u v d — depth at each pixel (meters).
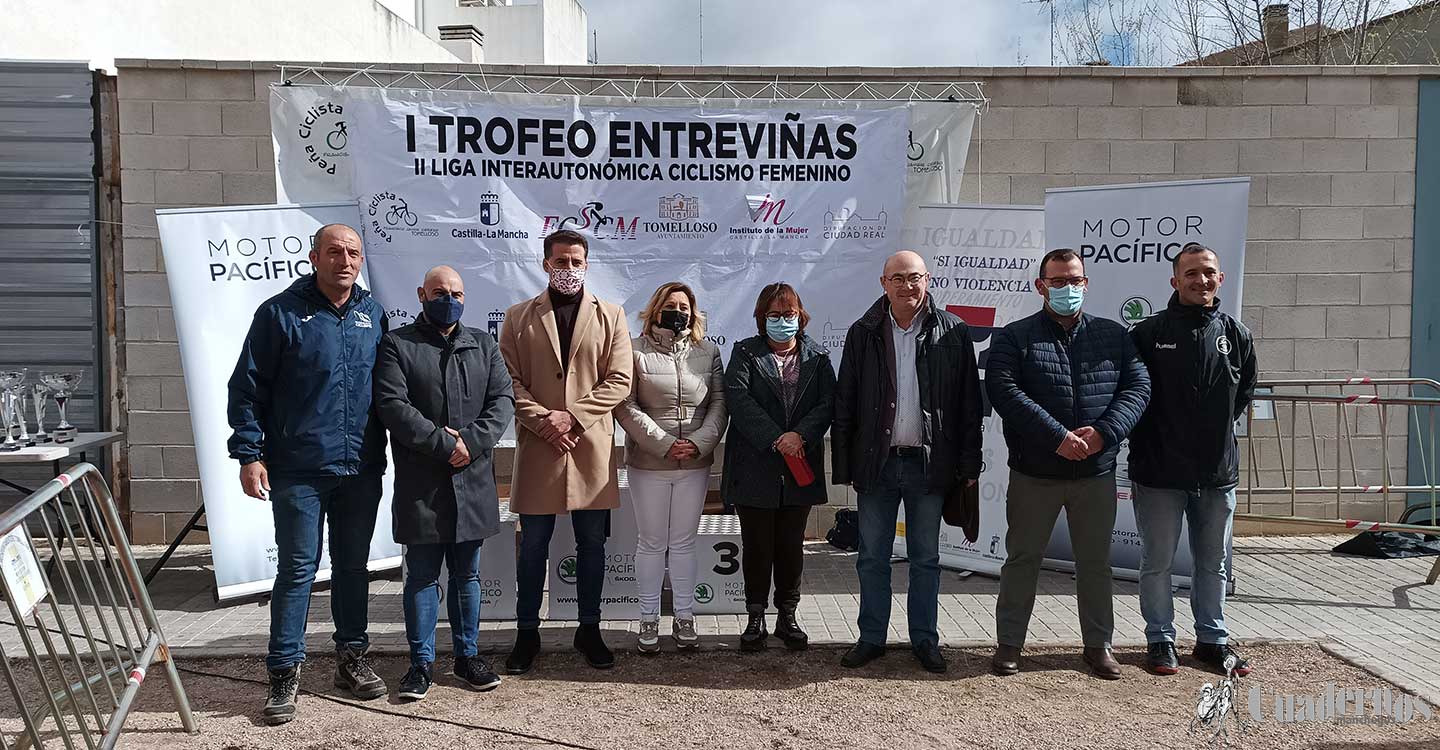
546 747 3.35
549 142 5.68
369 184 5.52
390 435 3.75
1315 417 6.43
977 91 6.21
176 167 5.94
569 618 4.77
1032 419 3.84
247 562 5.06
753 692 3.87
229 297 5.03
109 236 6.10
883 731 3.49
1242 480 6.45
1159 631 4.08
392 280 5.58
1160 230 5.21
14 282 6.08
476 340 3.88
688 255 5.82
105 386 6.14
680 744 3.38
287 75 5.96
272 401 3.59
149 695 3.83
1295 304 6.36
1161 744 3.36
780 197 5.84
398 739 3.41
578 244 4.12
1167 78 6.23
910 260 3.98
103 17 7.84
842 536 6.17
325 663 4.15
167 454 6.06
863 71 6.18
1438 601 5.07
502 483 6.17
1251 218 6.32
